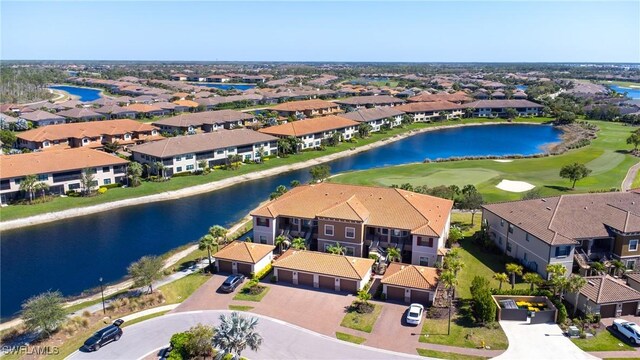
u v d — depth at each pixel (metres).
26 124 166.38
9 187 95.38
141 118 198.75
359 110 196.00
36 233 83.56
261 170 129.12
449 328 49.50
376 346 46.81
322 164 139.62
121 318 53.12
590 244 62.53
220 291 59.03
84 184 102.38
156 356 45.28
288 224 72.44
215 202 101.88
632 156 140.88
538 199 71.88
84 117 182.75
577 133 185.25
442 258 63.84
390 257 64.19
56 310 50.00
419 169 127.50
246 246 65.44
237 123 181.00
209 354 44.19
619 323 48.78
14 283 65.25
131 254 74.88
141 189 107.44
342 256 61.28
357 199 72.00
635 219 62.97
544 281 57.25
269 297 57.25
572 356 45.06
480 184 110.75
